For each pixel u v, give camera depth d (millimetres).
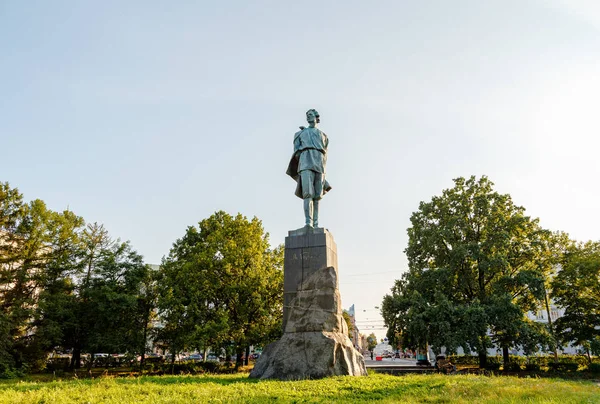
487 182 33875
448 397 9578
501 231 30625
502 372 29266
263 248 33125
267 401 8891
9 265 29000
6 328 25156
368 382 11734
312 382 11672
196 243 32938
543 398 9570
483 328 27141
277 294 31422
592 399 9797
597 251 31391
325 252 15664
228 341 29297
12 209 29469
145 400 8891
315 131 17938
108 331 28656
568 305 32344
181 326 28859
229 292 28625
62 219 31094
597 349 28859
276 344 14578
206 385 11188
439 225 33719
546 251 33031
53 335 27594
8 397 8945
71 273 31172
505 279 29531
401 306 31438
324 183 18000
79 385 10969
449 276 30422
